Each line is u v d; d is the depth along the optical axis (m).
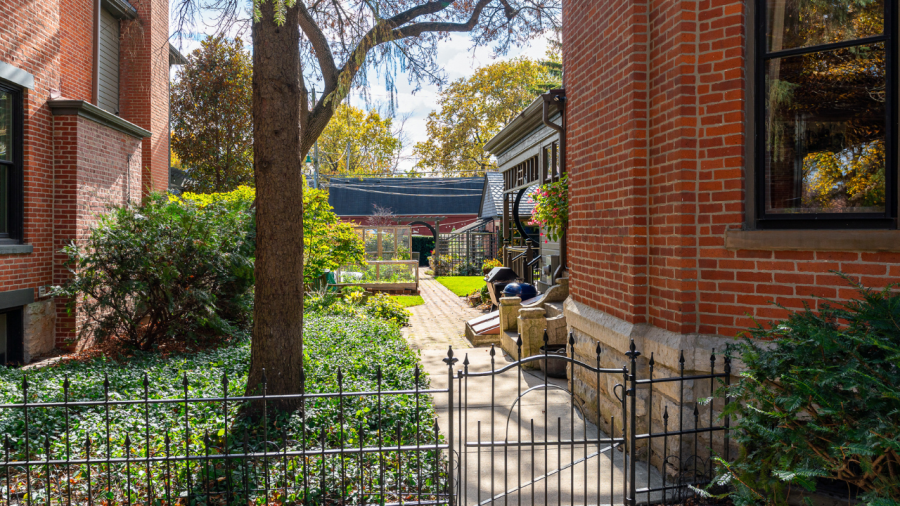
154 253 9.03
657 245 4.84
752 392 3.41
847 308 3.58
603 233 5.74
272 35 5.30
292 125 5.43
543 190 9.63
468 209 41.38
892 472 2.91
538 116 11.25
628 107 5.05
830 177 4.04
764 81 4.25
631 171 5.00
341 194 41.25
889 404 2.86
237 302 10.30
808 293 3.96
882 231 3.61
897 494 2.90
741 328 4.26
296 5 5.38
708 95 4.38
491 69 40.38
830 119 4.03
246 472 3.64
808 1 4.09
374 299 13.95
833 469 3.09
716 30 4.33
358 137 44.19
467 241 31.56
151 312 9.27
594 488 4.40
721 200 4.34
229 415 5.22
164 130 16.05
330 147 43.47
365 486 4.11
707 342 4.37
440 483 4.32
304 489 3.92
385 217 39.00
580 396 6.39
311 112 8.16
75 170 9.96
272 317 5.37
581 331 6.40
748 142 4.29
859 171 3.92
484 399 6.75
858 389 3.00
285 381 5.36
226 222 10.17
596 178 5.94
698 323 4.46
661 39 4.73
